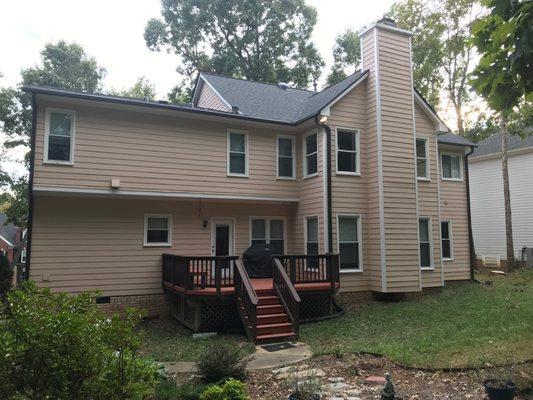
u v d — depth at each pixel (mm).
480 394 5297
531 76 3512
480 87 3783
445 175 16984
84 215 11508
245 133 13555
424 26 21734
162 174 12094
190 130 12656
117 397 3197
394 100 13555
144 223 12273
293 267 11062
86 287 11320
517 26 3367
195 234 12977
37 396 2936
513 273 18594
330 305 11570
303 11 31531
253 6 29797
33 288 3416
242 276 9875
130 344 3418
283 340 9188
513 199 22562
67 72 27703
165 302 12273
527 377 5617
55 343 2996
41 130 10789
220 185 12930
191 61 31328
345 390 5688
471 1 19719
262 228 14125
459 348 7297
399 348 7543
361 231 13203
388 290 12648
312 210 13453
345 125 13336
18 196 26438
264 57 30547
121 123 11727
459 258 16688
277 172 13953
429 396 5316
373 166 13297
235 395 4953
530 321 9070
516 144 22547
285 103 16219
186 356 8031
